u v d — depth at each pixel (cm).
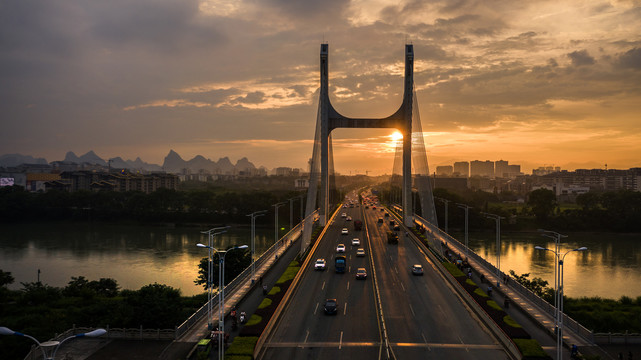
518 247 12650
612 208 17362
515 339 4000
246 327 4300
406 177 12294
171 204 19062
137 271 9475
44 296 6450
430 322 4666
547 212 16738
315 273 6794
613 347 4188
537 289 6538
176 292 5872
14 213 18625
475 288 5641
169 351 4094
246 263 6912
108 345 4325
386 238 9962
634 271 9556
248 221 17638
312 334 4334
